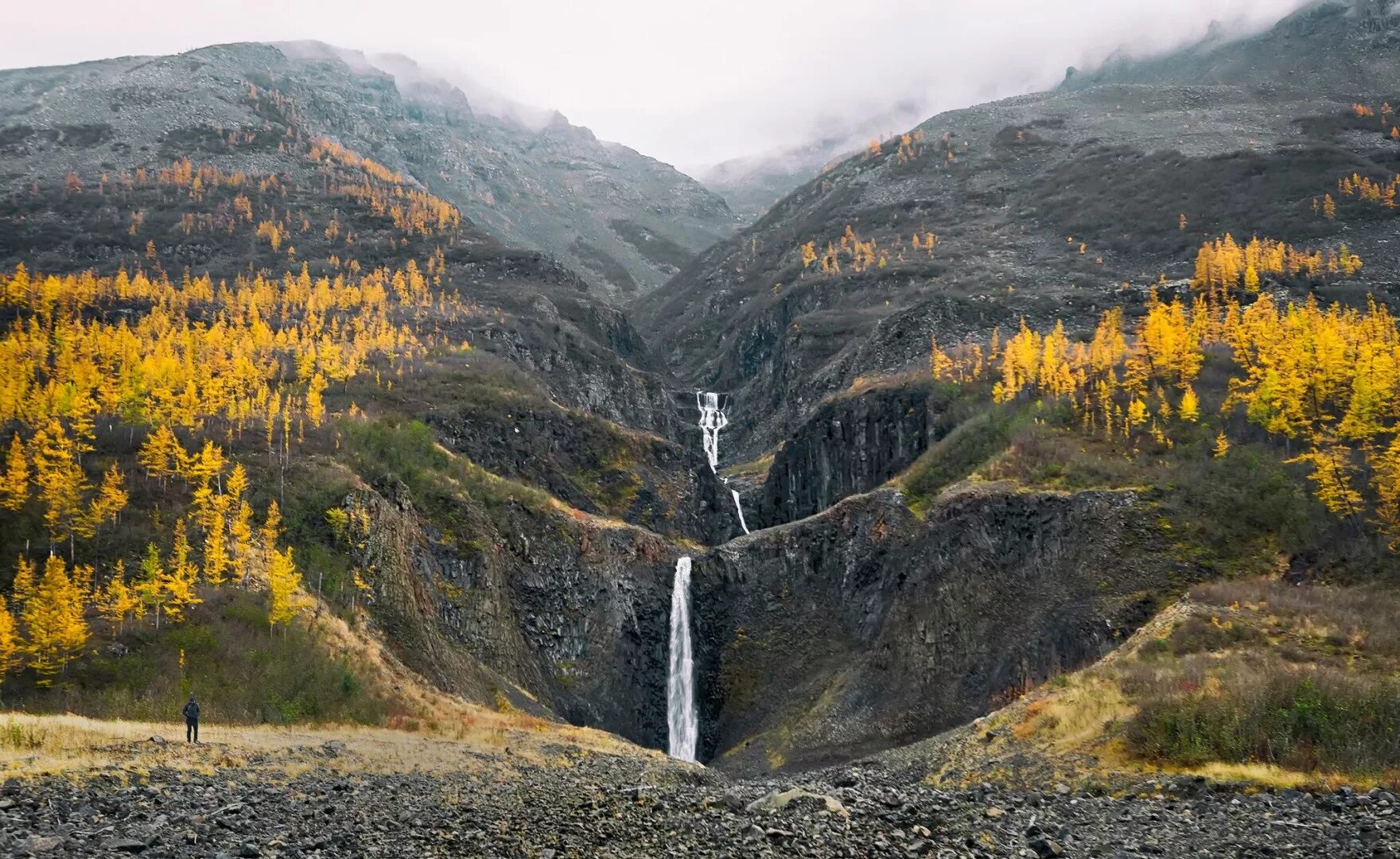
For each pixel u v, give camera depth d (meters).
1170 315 146.50
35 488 89.38
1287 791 33.28
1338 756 37.00
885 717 95.25
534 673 105.12
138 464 98.50
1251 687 42.56
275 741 46.25
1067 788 41.00
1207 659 52.09
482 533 109.31
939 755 57.78
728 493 186.50
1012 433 118.62
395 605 90.31
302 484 96.25
